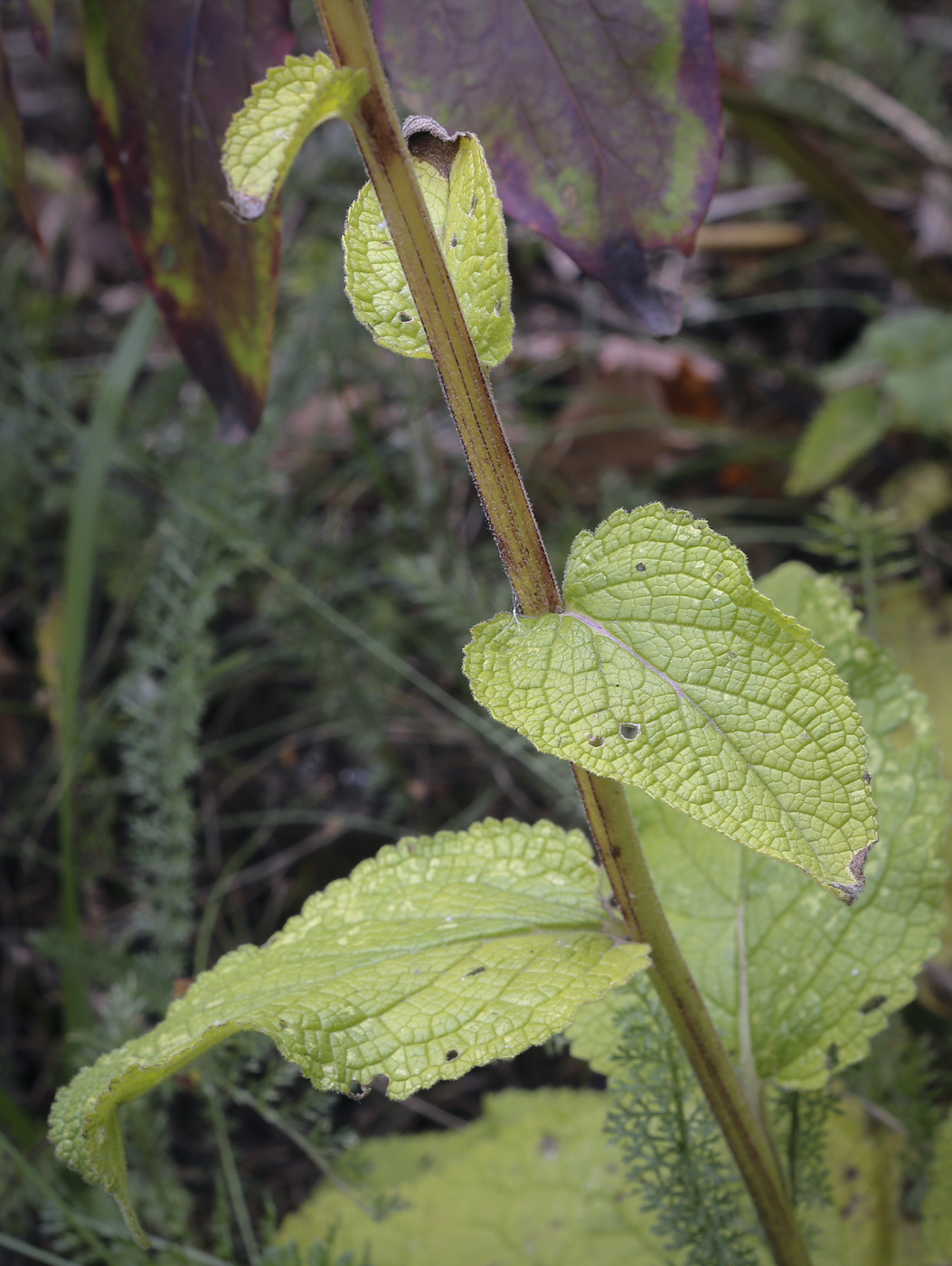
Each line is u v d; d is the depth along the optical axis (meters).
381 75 0.28
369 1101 0.60
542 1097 0.52
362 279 0.32
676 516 0.30
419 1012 0.31
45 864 0.69
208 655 0.61
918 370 0.72
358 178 0.75
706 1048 0.35
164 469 0.68
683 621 0.30
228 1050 0.46
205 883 0.69
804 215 0.95
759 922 0.40
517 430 0.81
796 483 0.72
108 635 0.72
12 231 0.96
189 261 0.47
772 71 0.94
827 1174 0.41
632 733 0.29
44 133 1.04
